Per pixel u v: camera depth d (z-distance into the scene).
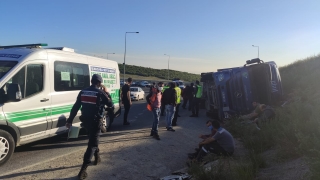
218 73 11.82
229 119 10.45
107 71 9.89
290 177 4.53
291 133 6.33
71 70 7.96
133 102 25.17
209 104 13.93
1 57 6.51
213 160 6.22
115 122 12.17
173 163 6.59
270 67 11.45
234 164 5.55
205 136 7.20
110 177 5.28
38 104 6.70
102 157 6.32
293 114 7.69
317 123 6.10
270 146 6.91
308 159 4.18
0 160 5.73
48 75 7.04
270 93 11.30
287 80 17.20
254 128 8.20
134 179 5.39
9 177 5.02
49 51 7.21
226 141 6.38
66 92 7.67
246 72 11.52
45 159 6.38
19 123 6.20
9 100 5.88
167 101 9.60
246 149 7.12
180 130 9.94
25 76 6.38
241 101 11.45
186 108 19.00
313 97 10.40
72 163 5.84
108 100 5.33
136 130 9.92
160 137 8.61
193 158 6.58
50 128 7.12
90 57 8.99
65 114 7.62
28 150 7.22
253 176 4.89
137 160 6.38
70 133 5.36
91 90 5.25
